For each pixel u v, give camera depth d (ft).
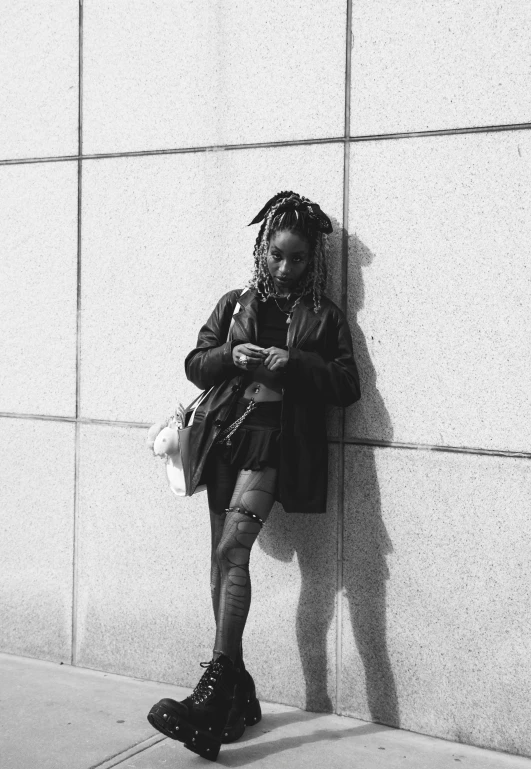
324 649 11.77
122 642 13.08
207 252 12.53
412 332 11.23
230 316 11.57
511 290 10.70
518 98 10.61
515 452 10.70
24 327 13.79
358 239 11.53
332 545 11.69
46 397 13.64
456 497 11.02
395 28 11.25
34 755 10.22
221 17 12.32
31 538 13.74
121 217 13.08
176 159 12.68
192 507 12.60
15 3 13.71
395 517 11.35
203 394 11.27
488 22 10.75
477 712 10.91
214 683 9.87
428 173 11.10
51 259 13.57
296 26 11.85
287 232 10.61
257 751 10.44
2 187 13.91
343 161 11.60
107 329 13.20
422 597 11.21
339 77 11.60
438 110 11.03
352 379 10.85
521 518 10.68
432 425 11.14
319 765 10.09
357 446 11.54
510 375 10.71
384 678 11.43
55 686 12.50
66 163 13.42
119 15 13.01
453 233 10.99
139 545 12.97
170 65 12.69
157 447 10.87
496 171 10.74
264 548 12.10
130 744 10.55
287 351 10.50
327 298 11.32
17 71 13.74
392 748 10.68
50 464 13.60
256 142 12.16
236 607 10.25
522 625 10.68
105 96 13.14
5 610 13.94
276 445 10.73
